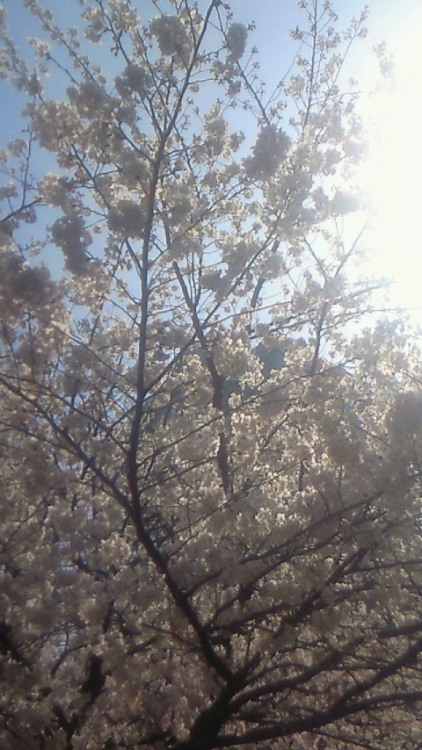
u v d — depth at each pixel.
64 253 5.26
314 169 6.35
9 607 5.41
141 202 5.68
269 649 5.44
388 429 5.40
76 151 6.27
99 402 6.50
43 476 5.58
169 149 6.35
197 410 6.50
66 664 5.98
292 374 6.53
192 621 5.52
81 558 6.31
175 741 5.91
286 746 6.63
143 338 5.50
